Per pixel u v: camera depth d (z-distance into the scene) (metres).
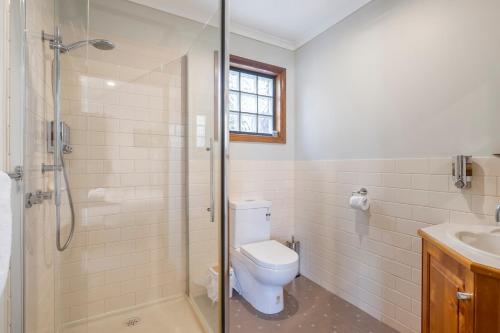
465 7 1.33
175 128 1.91
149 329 1.64
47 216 1.32
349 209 1.98
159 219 1.87
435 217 1.45
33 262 1.08
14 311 0.91
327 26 2.17
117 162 1.74
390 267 1.68
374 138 1.79
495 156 1.22
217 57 1.51
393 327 1.65
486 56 1.25
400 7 1.64
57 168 1.44
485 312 0.79
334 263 2.10
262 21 2.18
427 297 1.19
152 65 1.84
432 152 1.47
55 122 1.41
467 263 0.83
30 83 1.04
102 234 1.71
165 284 1.89
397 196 1.64
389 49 1.70
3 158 0.81
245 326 1.69
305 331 1.64
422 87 1.52
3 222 0.67
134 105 1.79
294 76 2.55
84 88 1.64
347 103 2.00
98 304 1.70
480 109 1.28
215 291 1.52
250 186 2.33
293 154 2.55
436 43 1.45
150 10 1.83
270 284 1.73
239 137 2.28
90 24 1.65
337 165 2.08
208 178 1.64
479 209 1.28
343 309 1.88
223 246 1.45
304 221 2.42
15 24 0.89
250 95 2.43
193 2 1.84
